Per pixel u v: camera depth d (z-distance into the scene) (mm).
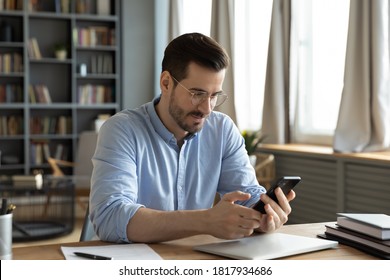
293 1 4375
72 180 4898
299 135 4523
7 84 6297
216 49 1460
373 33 3406
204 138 1764
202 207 1747
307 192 3951
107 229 1399
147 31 6664
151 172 1642
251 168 1839
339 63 4109
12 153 6379
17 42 6191
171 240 1371
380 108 3436
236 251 1248
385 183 3189
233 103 4883
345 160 3494
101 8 6512
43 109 6512
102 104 6465
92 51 6625
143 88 6672
